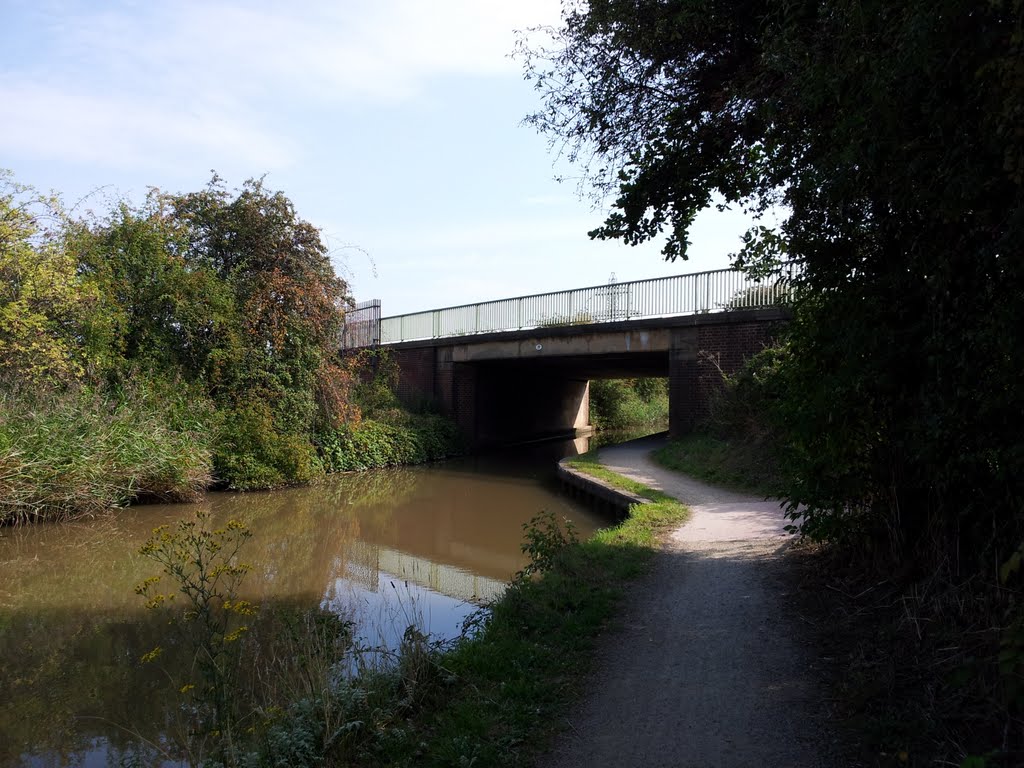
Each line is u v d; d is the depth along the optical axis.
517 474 22.47
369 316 34.16
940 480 4.63
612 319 23.64
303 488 19.00
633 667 5.13
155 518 14.35
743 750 3.84
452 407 29.50
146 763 4.96
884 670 4.34
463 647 5.64
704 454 17.19
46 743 5.35
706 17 5.99
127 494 14.88
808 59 4.74
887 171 4.17
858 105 4.19
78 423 14.34
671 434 21.02
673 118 6.76
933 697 3.82
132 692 6.19
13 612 8.62
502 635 5.83
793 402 6.36
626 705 4.52
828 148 5.00
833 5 4.29
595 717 4.38
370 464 23.08
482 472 22.92
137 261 17.95
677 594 6.87
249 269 21.02
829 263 5.34
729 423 17.16
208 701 4.90
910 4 3.45
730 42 6.34
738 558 8.16
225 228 20.92
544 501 17.28
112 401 15.61
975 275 3.86
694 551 8.70
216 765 4.05
